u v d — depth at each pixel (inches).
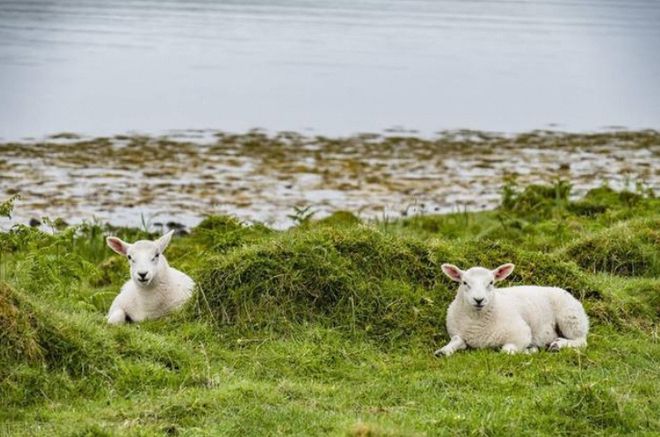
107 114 1459.2
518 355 413.7
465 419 344.5
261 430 337.1
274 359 412.2
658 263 548.7
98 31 2797.7
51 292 478.3
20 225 533.6
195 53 2378.2
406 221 745.6
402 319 446.0
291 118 1457.9
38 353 380.2
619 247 557.9
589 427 343.3
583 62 2341.3
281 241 473.7
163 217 797.9
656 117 1520.7
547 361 411.2
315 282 451.5
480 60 2335.1
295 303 446.6
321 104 1627.7
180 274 491.8
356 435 321.4
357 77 2017.7
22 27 2807.6
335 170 1002.7
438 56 2400.3
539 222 717.3
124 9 3563.0
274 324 439.5
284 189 907.4
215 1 4133.9
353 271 459.8
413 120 1453.0
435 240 511.5
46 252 545.6
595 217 730.8
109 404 364.8
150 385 379.6
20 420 350.3
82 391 375.6
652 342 449.7
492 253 502.0
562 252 568.7
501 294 438.3
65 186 898.1
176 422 343.0
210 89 1800.0
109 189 891.4
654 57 2479.1
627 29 3132.4
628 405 354.6
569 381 385.1
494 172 1007.6
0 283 391.2
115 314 470.0
